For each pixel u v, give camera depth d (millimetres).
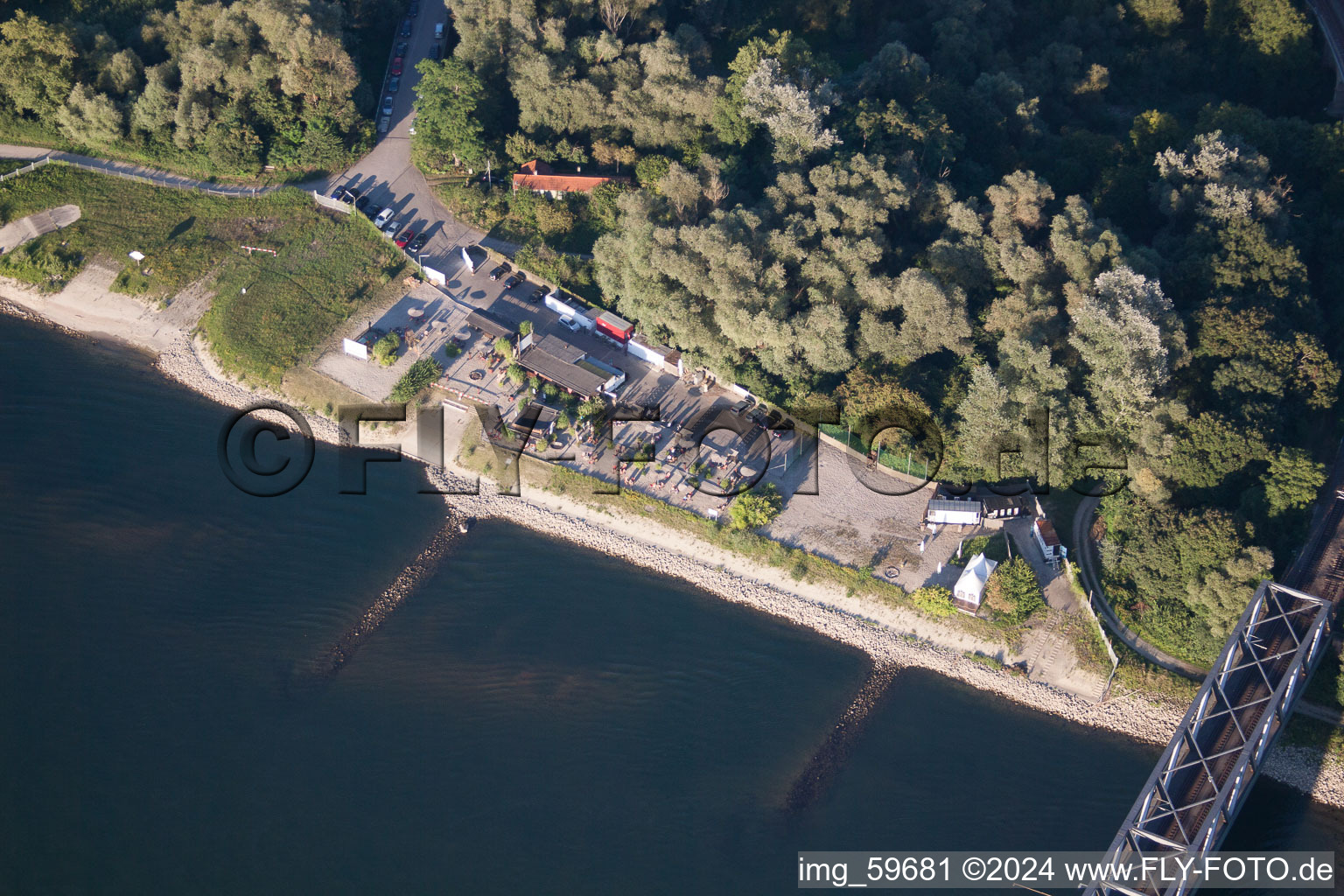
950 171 175000
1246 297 150875
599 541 145625
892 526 145250
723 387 160750
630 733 125625
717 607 139250
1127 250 154000
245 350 164375
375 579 140250
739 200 170000
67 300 173500
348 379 160625
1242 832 120500
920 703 130250
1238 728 115562
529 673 131000
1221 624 128875
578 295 170500
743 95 174125
